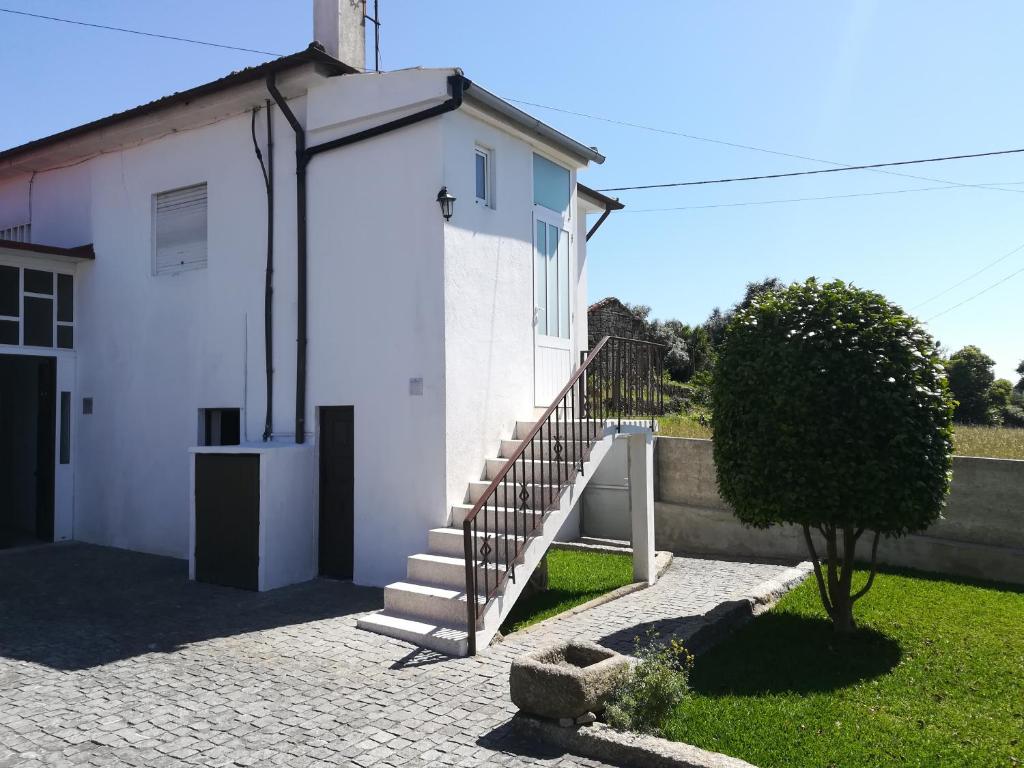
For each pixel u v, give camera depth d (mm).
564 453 7234
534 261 8992
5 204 12031
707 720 4121
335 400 8094
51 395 10477
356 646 5676
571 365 9766
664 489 10359
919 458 5234
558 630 6070
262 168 8789
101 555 9469
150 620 6457
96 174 10625
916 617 6117
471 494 7555
